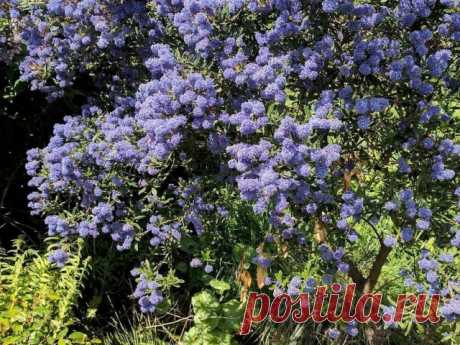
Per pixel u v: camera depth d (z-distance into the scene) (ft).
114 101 10.78
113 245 11.41
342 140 7.94
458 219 7.36
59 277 10.46
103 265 11.44
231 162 7.55
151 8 9.87
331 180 7.68
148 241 11.01
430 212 7.29
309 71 7.57
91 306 10.97
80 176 9.66
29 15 10.55
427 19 7.84
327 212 7.82
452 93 7.95
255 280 11.07
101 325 11.24
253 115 7.34
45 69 10.40
